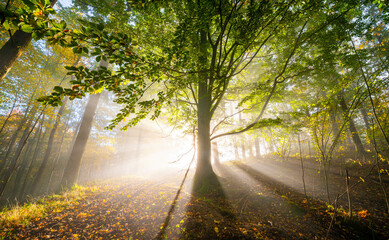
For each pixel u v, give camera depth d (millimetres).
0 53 3676
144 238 3508
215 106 8125
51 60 11164
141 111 3789
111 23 5734
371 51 7996
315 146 6074
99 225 3969
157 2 2930
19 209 4668
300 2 4598
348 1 5293
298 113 6500
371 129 5188
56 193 6781
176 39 3068
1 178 17469
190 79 4305
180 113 8422
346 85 5426
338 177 8094
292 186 7348
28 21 1519
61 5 8039
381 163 8305
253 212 4797
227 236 3512
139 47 5996
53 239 3408
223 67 5246
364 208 4848
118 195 6035
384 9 3535
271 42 7664
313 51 8242
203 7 3463
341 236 3660
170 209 4605
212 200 5695
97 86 2420
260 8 3865
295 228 3980
